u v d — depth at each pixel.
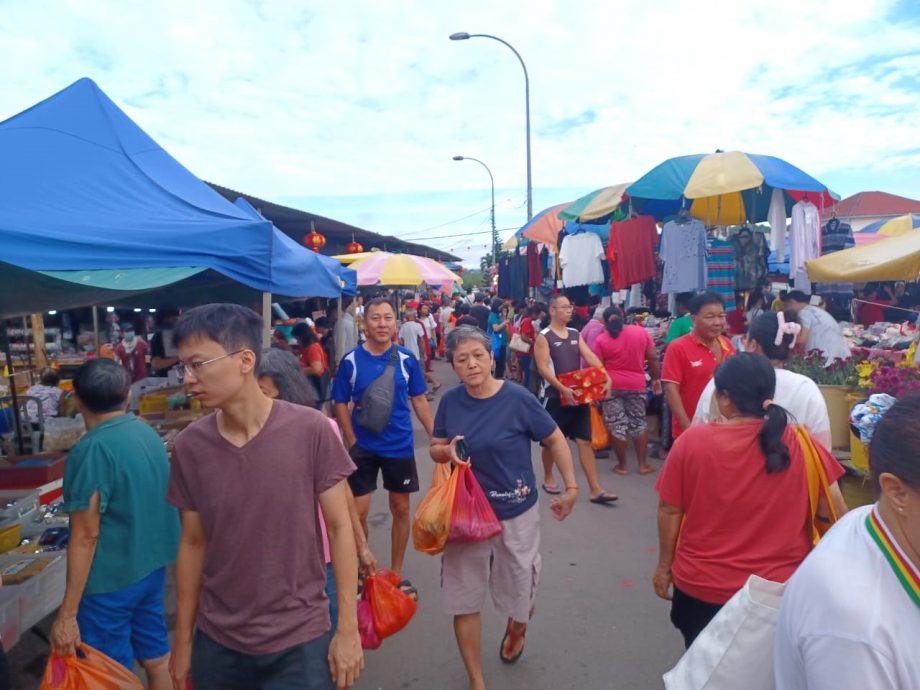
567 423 6.30
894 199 27.45
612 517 5.94
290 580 2.06
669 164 7.52
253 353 2.03
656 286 10.12
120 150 4.55
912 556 1.18
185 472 2.09
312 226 14.00
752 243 8.05
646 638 3.91
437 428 3.36
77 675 2.58
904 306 10.65
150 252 3.29
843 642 1.12
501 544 3.23
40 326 9.30
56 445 4.93
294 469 2.05
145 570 2.90
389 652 3.83
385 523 6.11
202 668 2.12
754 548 2.33
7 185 3.56
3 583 3.21
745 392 2.37
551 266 12.95
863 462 4.09
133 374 8.69
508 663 3.66
